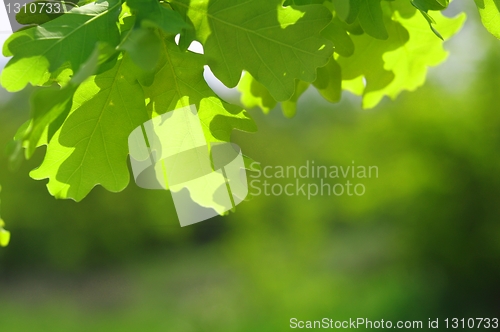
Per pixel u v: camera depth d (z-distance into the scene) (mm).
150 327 8266
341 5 671
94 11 800
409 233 7375
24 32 776
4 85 771
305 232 9188
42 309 9688
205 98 950
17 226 12266
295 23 874
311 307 7469
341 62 1348
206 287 9781
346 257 9281
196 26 868
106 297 10156
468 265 6980
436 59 1400
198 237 13367
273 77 892
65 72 863
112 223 12484
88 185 945
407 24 1323
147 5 725
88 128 905
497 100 6766
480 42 6766
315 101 10773
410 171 7281
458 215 7043
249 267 9078
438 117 7148
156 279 11023
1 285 11438
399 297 7094
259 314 7828
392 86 1454
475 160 6859
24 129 889
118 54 816
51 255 12508
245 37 876
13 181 11695
